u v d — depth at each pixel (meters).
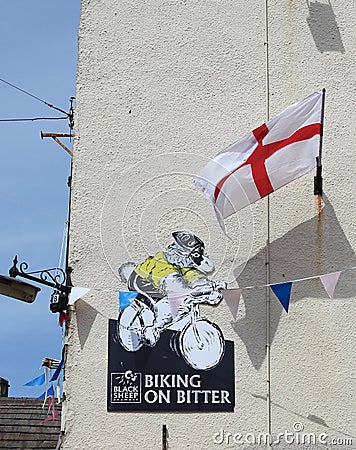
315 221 10.08
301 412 9.40
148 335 9.55
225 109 10.42
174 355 9.50
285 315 9.73
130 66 10.52
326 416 9.40
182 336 9.57
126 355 9.47
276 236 10.00
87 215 9.93
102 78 10.45
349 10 10.93
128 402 9.31
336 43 10.78
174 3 10.80
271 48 10.70
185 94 10.46
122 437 9.21
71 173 10.32
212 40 10.69
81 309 9.59
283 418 9.38
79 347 9.47
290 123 9.84
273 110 10.45
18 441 12.07
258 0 10.88
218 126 10.36
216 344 9.56
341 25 10.86
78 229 9.88
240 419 9.34
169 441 9.23
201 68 10.57
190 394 9.38
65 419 9.24
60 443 9.23
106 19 10.69
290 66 10.64
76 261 9.77
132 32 10.66
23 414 12.67
